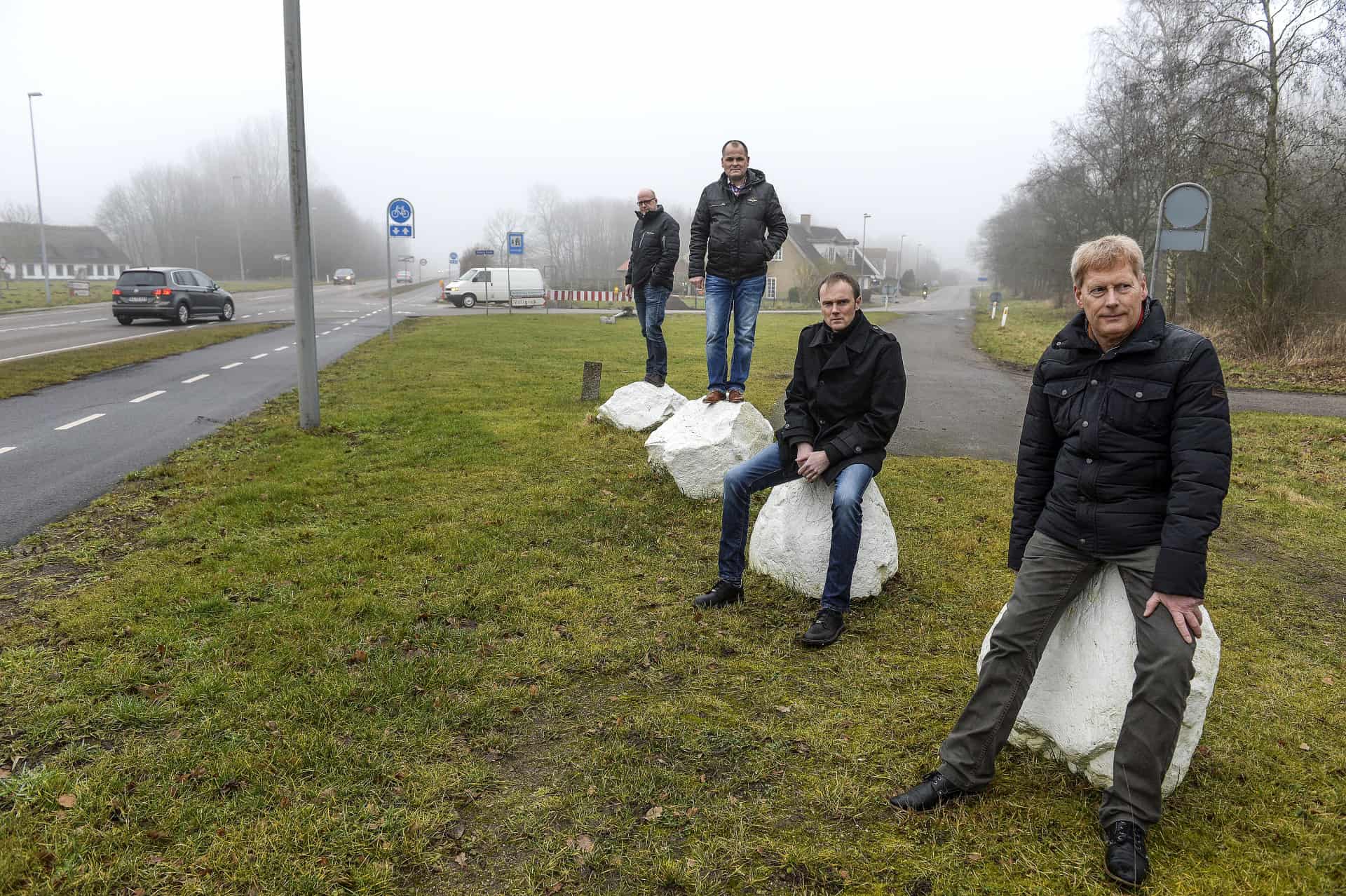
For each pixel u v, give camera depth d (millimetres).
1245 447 8594
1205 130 20859
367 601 3986
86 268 98312
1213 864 2338
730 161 6000
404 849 2342
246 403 9977
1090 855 2367
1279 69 19797
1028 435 2709
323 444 7535
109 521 5227
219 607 3871
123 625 3646
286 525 5191
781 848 2393
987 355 19859
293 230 7855
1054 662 2814
